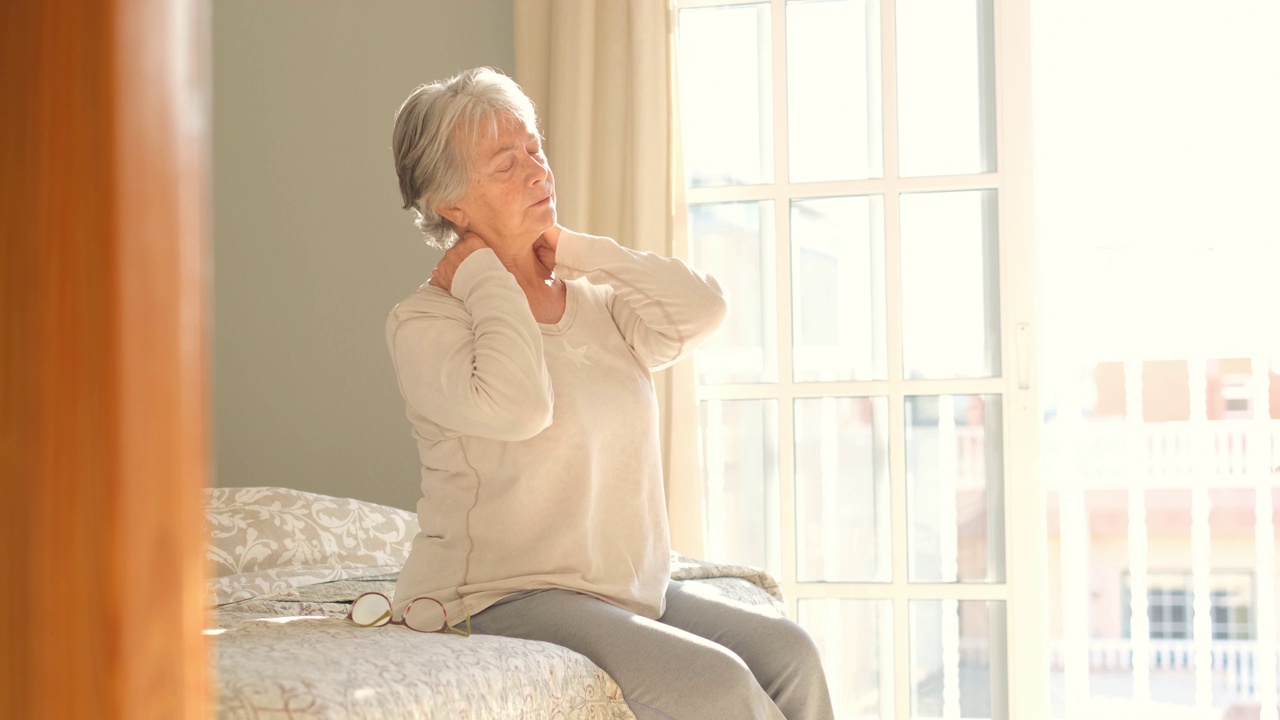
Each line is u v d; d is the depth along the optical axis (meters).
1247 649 7.08
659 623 1.63
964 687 3.02
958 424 3.07
